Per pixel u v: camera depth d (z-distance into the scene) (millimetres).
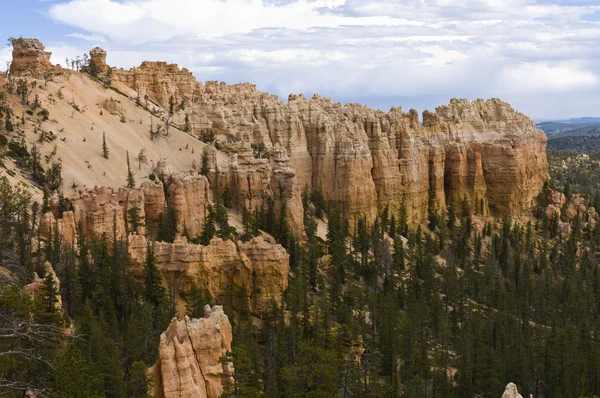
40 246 121312
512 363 134500
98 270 122000
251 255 138375
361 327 134250
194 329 84188
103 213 138125
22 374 72000
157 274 125812
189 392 80750
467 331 144875
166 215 153375
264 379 104062
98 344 89188
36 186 146250
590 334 155375
